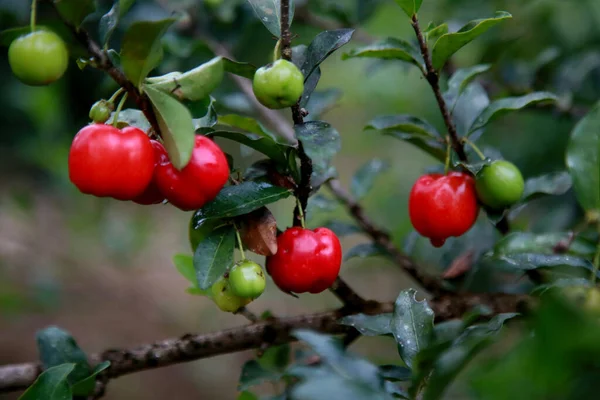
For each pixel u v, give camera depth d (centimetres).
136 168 51
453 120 62
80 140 51
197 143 52
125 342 134
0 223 140
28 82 50
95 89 139
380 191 133
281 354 61
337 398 46
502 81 79
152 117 51
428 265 84
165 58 81
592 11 97
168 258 162
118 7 51
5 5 82
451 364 48
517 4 89
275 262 54
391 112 125
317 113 73
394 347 118
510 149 98
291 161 55
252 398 60
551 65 82
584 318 45
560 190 60
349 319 56
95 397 58
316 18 85
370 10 84
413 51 58
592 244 58
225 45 83
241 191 54
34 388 53
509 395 47
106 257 152
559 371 46
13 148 157
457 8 92
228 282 56
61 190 131
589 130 54
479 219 72
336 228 65
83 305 143
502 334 54
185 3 80
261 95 52
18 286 121
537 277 60
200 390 132
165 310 146
